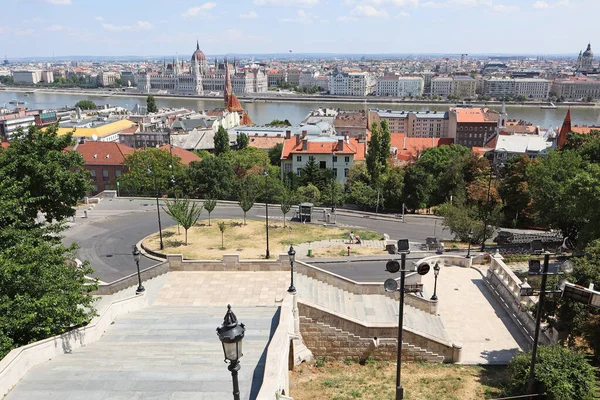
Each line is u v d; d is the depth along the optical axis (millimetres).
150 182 88125
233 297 33750
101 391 17062
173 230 61062
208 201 63281
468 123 187875
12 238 26594
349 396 24875
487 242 62656
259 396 15914
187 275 37938
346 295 36219
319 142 108688
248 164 107375
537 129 164500
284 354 20938
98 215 69875
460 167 88938
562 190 48969
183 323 26391
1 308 21203
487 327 34625
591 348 26812
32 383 17812
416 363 30188
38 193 38344
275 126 177250
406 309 35562
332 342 30672
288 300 27484
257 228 62625
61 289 24625
